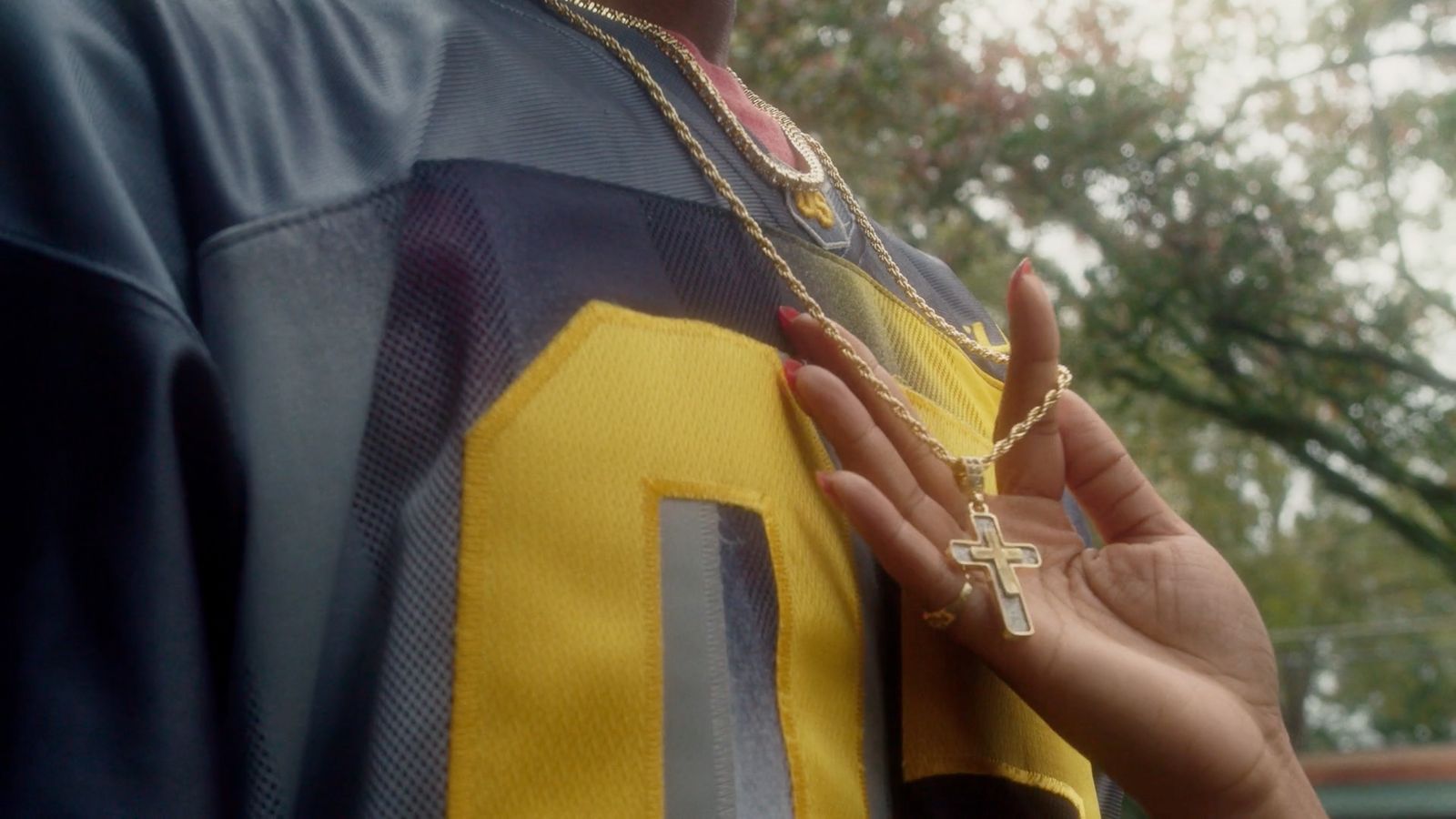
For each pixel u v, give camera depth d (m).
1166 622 0.95
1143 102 7.62
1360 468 8.75
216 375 0.64
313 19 0.82
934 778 0.88
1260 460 16.11
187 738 0.60
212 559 0.66
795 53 6.75
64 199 0.62
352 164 0.75
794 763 0.75
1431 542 9.02
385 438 0.69
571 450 0.72
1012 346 0.98
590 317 0.76
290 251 0.70
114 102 0.69
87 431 0.60
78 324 0.61
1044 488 0.99
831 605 0.82
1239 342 8.68
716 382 0.81
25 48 0.65
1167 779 0.88
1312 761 10.22
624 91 0.92
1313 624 19.00
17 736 0.57
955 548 0.86
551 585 0.69
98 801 0.57
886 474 0.87
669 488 0.75
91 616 0.59
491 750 0.65
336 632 0.66
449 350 0.71
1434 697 18.27
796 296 0.92
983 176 7.55
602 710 0.68
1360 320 8.52
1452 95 8.16
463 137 0.79
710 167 0.91
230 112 0.73
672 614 0.73
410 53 0.83
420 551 0.67
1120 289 8.35
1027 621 0.86
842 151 7.15
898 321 1.04
